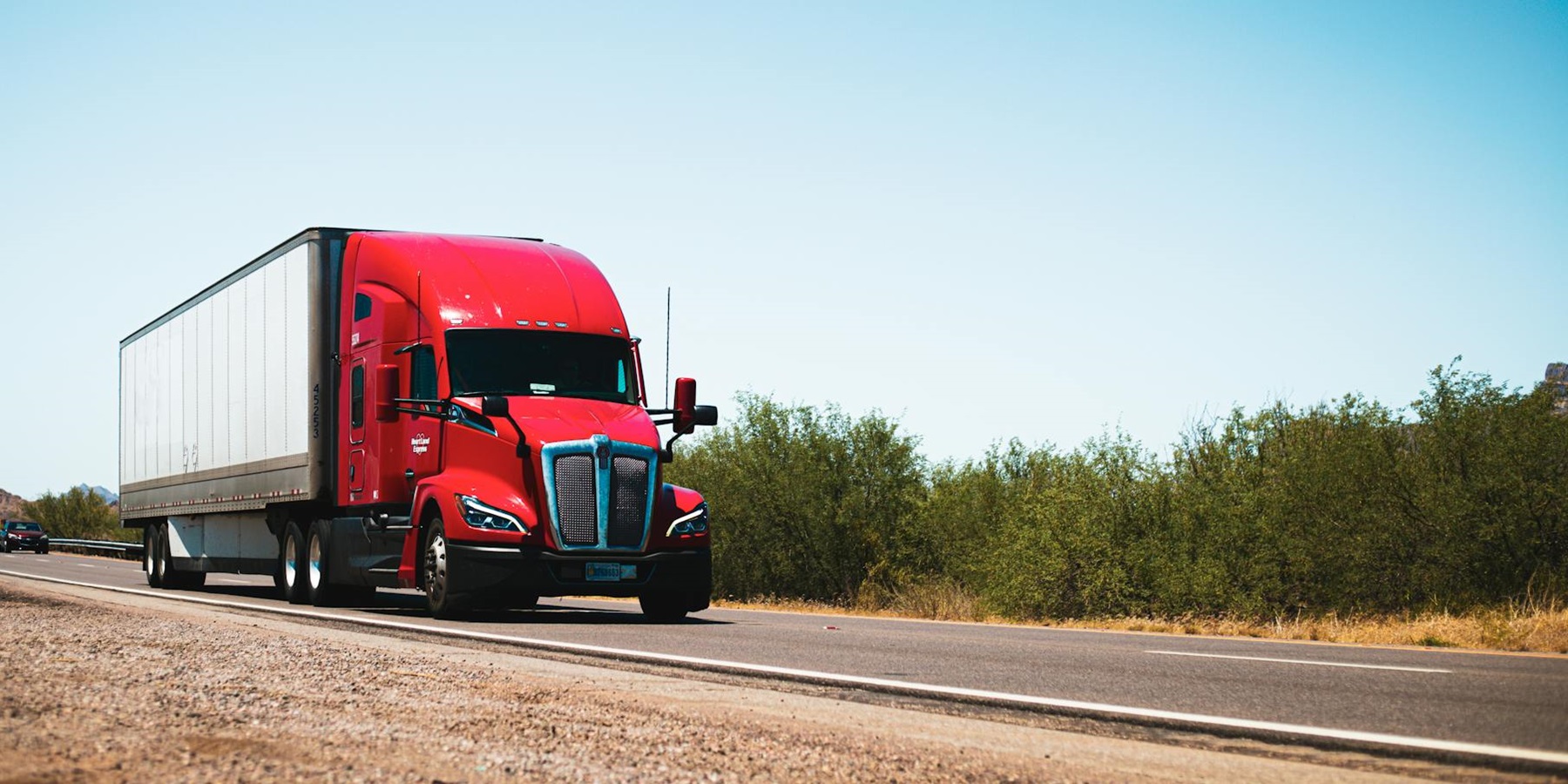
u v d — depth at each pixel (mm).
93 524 80562
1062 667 9281
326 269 18047
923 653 10461
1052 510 20531
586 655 10492
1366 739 6035
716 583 28297
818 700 7707
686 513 15172
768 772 5344
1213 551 18969
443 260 16281
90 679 7777
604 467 14586
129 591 21625
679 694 7824
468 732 6164
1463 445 17266
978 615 20859
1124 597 19469
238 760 5238
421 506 15328
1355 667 9234
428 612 16344
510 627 13500
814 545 27750
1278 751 5961
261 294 20031
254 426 20125
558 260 16922
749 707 7289
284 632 12062
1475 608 16062
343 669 8773
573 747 5809
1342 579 17922
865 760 5648
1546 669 9070
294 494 18438
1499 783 5246
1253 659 9945
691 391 15984
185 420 23828
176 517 24516
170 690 7348
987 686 8148
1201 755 5840
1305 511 18391
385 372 15688
